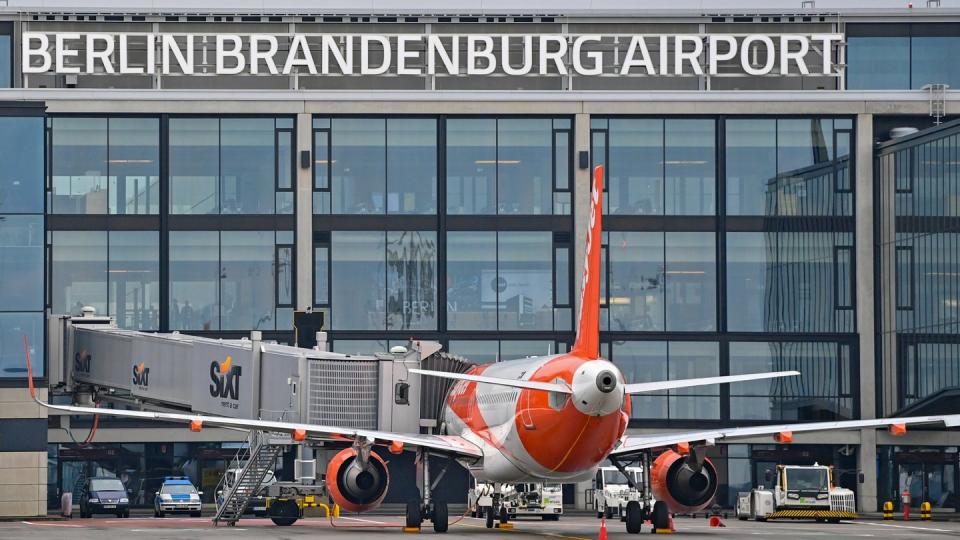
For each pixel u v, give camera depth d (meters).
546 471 115.94
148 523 167.38
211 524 162.88
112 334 172.50
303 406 148.00
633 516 126.88
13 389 182.00
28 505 181.12
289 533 130.00
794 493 185.75
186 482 195.88
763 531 141.38
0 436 181.12
